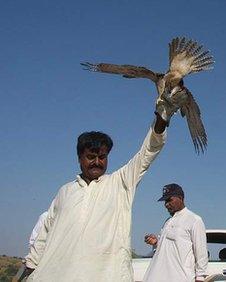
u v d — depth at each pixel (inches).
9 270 519.2
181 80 79.4
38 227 163.5
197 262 166.6
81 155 94.3
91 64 84.0
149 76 80.8
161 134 86.7
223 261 217.9
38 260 98.0
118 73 82.5
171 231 171.5
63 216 91.0
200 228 168.7
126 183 91.0
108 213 88.9
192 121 83.8
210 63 76.8
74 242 87.6
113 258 87.0
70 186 94.8
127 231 89.4
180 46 77.7
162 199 175.6
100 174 93.7
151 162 90.2
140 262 222.4
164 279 167.9
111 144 95.4
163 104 82.4
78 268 85.7
